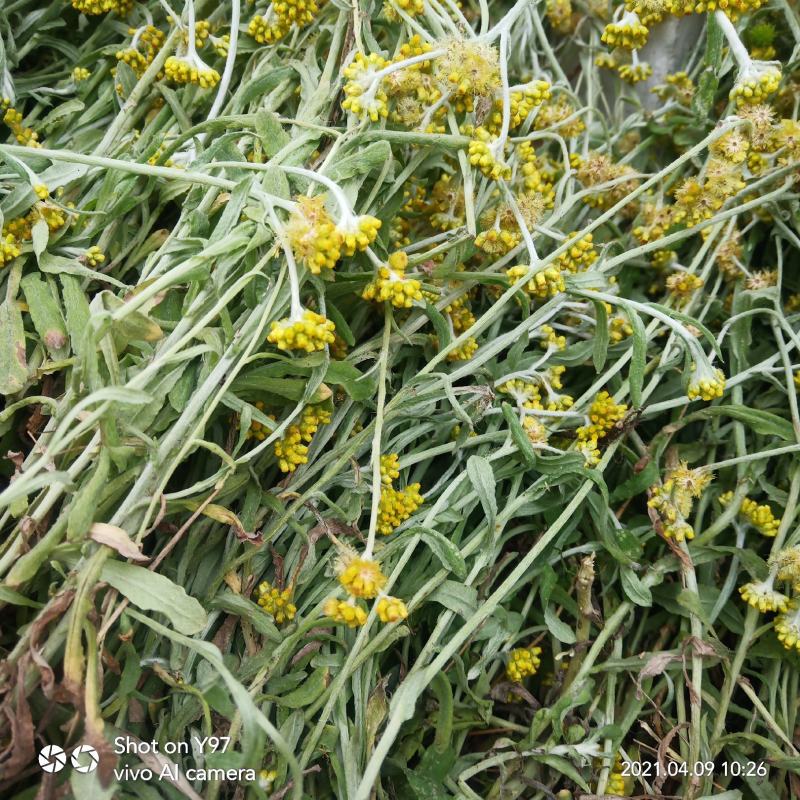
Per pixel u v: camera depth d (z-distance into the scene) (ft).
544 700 1.02
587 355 1.04
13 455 0.82
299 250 0.82
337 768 0.84
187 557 0.87
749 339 1.07
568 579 1.02
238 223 0.89
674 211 1.08
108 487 0.80
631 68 1.19
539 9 1.24
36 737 0.78
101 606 0.80
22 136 1.03
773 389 1.10
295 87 1.01
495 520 0.91
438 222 0.99
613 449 1.01
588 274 0.99
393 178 0.92
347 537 0.92
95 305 0.83
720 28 0.97
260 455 0.91
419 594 0.90
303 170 0.85
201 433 0.82
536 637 1.04
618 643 0.98
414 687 0.86
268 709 0.87
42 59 1.16
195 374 0.85
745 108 0.98
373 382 0.90
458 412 0.93
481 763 0.92
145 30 1.06
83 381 0.79
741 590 0.99
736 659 0.97
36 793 0.77
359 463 0.96
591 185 1.10
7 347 0.88
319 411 0.91
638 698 0.97
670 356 1.05
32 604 0.78
